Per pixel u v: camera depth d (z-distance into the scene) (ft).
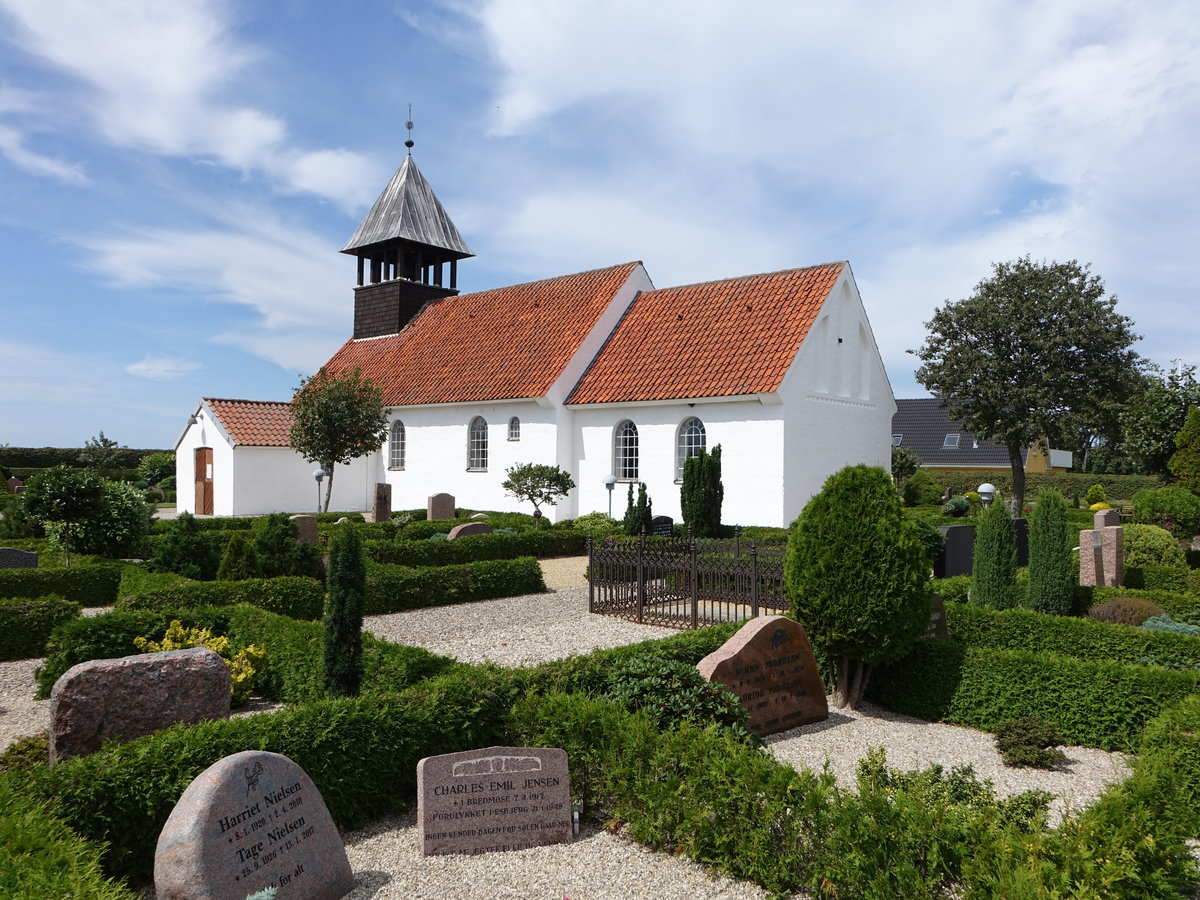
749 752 18.52
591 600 44.50
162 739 17.84
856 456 80.79
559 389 82.58
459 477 92.53
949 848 14.57
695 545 42.39
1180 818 15.16
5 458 144.56
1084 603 40.42
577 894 16.51
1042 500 39.24
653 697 22.58
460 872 17.42
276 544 44.80
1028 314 98.32
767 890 16.60
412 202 112.37
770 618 27.37
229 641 31.40
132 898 14.98
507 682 22.68
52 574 42.19
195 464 101.76
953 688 28.14
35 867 12.98
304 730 19.04
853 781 22.44
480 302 105.60
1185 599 39.01
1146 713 24.94
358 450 90.12
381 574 44.73
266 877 15.06
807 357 72.90
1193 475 84.07
